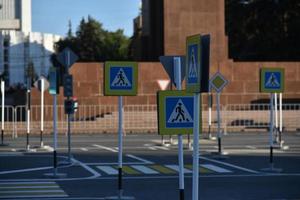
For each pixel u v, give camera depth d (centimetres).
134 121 4475
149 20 5688
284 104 4638
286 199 1609
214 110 4584
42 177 2062
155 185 1875
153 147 3247
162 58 1256
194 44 918
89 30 11475
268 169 2261
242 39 7881
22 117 4438
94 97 4778
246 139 3769
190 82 930
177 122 1089
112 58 11425
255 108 4634
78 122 4425
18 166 2384
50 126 4400
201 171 2223
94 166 2386
